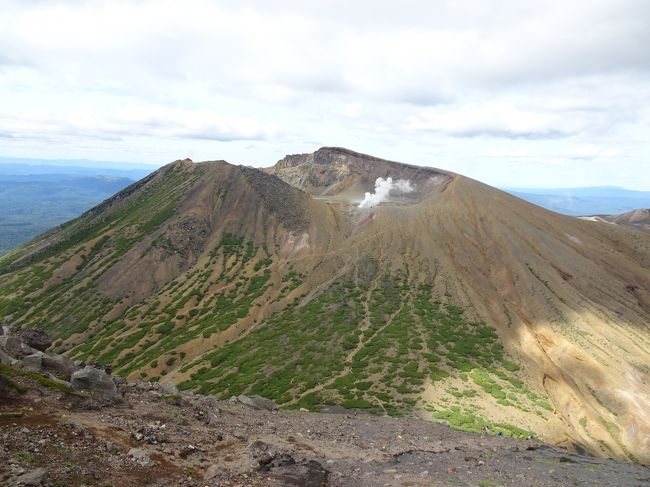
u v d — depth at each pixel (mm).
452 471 22734
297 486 17688
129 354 95438
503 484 21172
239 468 18172
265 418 29688
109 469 14742
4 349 24688
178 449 18391
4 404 16969
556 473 24047
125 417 20234
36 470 12961
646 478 24750
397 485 19734
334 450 24578
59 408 18297
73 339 105750
